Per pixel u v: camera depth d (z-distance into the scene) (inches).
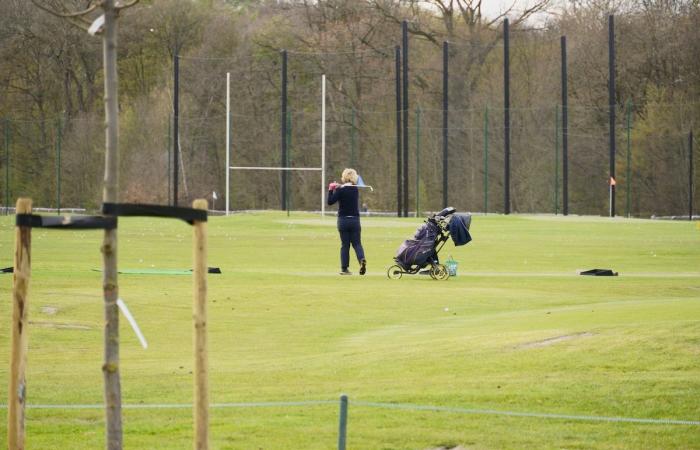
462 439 1339.8
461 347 1856.5
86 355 2036.2
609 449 1302.9
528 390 1529.3
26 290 1019.9
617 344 1731.1
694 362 1614.2
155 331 2330.2
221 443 1330.0
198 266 992.2
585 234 6171.3
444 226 3447.3
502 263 4237.2
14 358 1024.9
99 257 4224.9
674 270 3971.5
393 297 2866.6
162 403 1541.6
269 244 5236.2
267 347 2122.3
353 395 1557.6
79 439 1360.7
